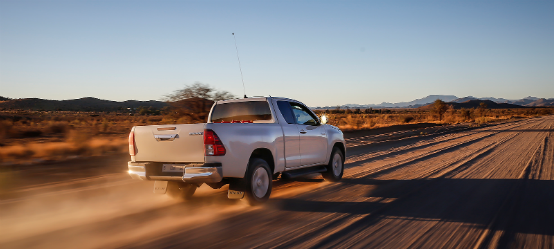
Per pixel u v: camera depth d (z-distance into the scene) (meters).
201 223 5.41
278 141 7.05
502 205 6.44
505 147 17.62
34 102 187.38
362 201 6.82
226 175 5.95
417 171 10.61
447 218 5.61
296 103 8.17
